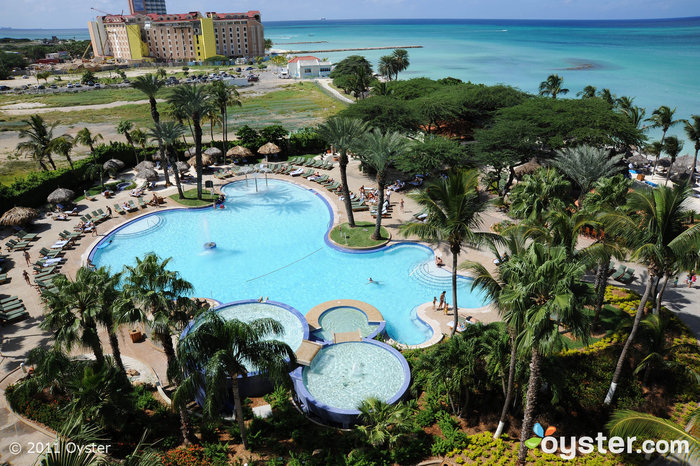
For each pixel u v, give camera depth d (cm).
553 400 2061
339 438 2202
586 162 3869
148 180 5869
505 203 5047
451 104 7162
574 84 14338
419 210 5025
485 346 2195
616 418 1617
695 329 2930
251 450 2133
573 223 2395
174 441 2172
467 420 2362
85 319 2123
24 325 3106
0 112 11356
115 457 2022
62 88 15275
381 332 3044
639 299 3234
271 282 3784
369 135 4031
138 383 2555
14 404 2273
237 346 1888
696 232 1844
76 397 2009
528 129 5269
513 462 2061
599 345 2783
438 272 3831
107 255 4188
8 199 4734
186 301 2164
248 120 10344
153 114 5212
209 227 4791
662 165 6078
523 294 1702
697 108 10431
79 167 5788
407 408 2239
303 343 2823
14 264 3950
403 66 13925
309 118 10500
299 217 5034
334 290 3669
